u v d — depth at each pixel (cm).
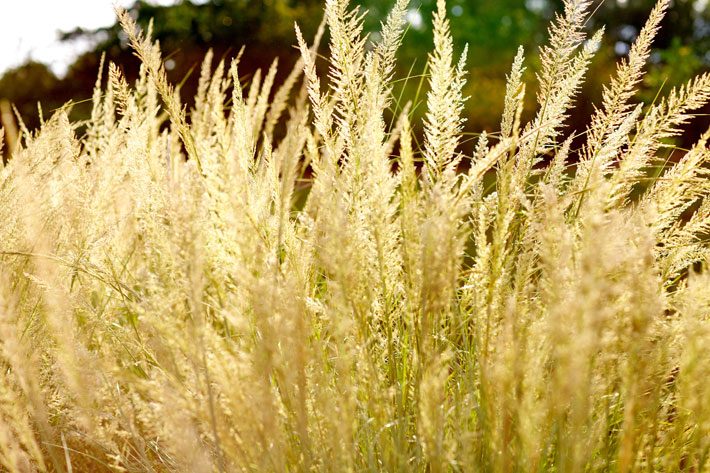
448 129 179
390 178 177
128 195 209
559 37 189
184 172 183
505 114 190
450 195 175
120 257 210
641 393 167
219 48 1212
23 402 189
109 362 180
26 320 195
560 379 160
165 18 1188
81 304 192
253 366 168
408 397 182
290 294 173
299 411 172
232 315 173
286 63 1210
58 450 195
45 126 209
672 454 175
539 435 166
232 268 177
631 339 164
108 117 216
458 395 179
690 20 1327
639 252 164
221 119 180
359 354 175
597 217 160
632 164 187
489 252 178
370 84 184
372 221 178
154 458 194
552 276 166
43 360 195
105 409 180
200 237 170
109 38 1147
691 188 188
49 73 914
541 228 169
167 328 171
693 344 167
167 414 170
